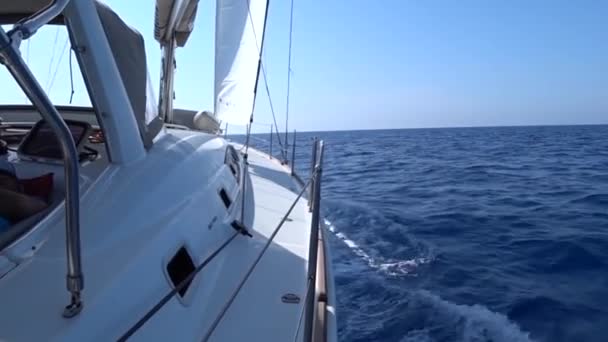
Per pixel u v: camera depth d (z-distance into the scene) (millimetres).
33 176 2279
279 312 2180
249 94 5152
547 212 10680
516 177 17531
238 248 2816
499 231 8953
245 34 5184
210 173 3055
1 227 1662
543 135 61281
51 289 1399
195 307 1966
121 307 1469
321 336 2129
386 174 19672
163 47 4883
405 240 8367
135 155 2281
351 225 9609
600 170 18953
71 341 1232
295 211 3953
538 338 4750
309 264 1852
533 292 5863
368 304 5613
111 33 2148
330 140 63656
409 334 4910
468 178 17594
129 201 1939
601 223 9359
